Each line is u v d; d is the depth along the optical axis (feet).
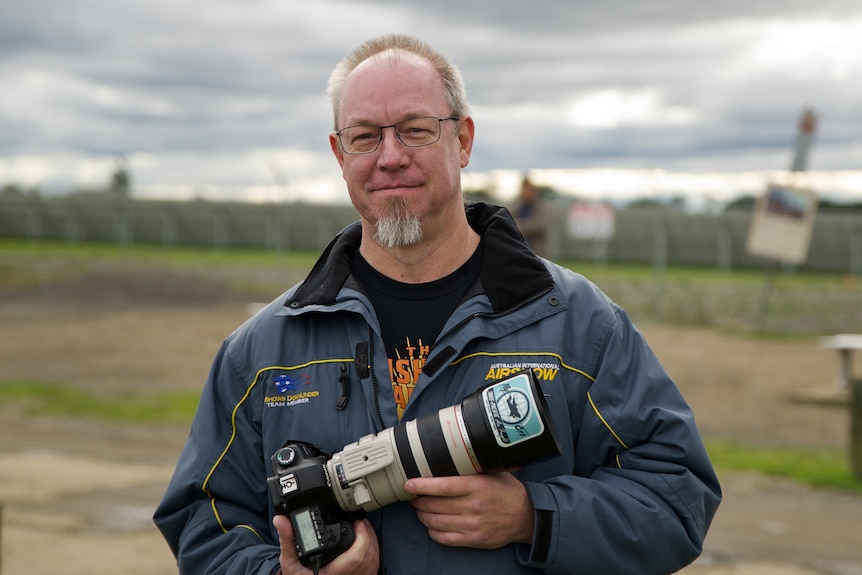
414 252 8.79
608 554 8.16
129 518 20.76
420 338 8.79
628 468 8.63
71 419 31.37
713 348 47.44
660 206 124.67
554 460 8.55
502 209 9.16
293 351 8.84
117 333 51.39
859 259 127.44
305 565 8.01
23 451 26.96
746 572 17.93
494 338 8.54
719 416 33.06
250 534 8.79
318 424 8.57
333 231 137.18
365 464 7.93
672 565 8.52
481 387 8.00
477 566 8.20
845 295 88.48
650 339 50.26
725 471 25.99
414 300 8.89
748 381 39.06
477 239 9.22
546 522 8.04
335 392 8.62
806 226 48.08
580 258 126.31
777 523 21.35
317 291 8.87
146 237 139.95
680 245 126.82
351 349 8.65
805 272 129.80
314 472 7.97
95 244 135.95
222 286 78.54
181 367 41.86
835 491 24.17
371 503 8.01
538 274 8.73
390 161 8.38
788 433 30.83
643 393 8.66
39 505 21.57
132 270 84.12
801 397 35.45
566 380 8.61
